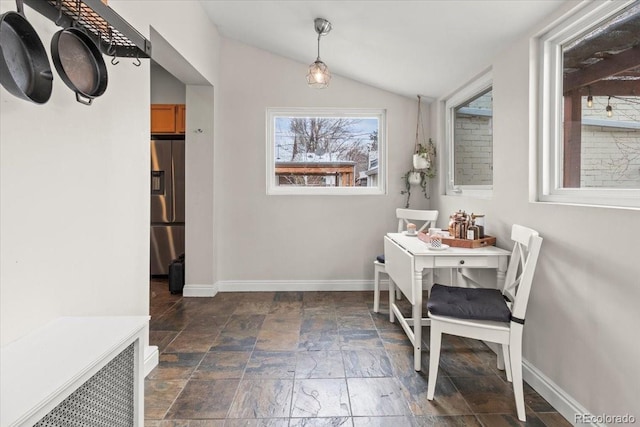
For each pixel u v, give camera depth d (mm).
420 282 2008
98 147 1548
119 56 1441
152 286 3783
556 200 1777
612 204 1444
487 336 1641
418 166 3396
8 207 1090
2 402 756
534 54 1890
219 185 3533
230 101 3506
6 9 1087
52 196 1273
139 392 1163
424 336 2479
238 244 3568
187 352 2221
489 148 2562
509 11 1794
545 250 1749
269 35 3121
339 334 2498
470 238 2189
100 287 1565
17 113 1119
